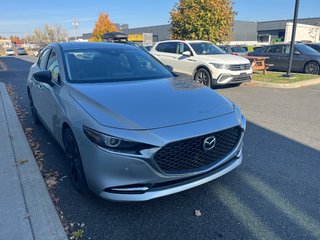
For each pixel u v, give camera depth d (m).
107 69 3.95
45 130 5.51
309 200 3.12
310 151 4.45
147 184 2.59
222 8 15.62
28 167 3.84
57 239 2.54
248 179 3.57
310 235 2.60
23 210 2.92
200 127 2.70
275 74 13.27
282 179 3.58
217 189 3.35
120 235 2.62
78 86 3.38
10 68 20.44
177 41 10.98
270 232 2.64
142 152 2.49
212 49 10.66
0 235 2.58
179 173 2.64
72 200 3.15
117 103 2.91
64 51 4.14
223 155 2.95
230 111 3.11
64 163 4.07
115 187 2.62
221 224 2.76
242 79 9.61
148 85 3.55
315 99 8.27
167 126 2.63
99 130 2.59
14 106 7.57
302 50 13.95
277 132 5.34
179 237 2.59
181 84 3.71
